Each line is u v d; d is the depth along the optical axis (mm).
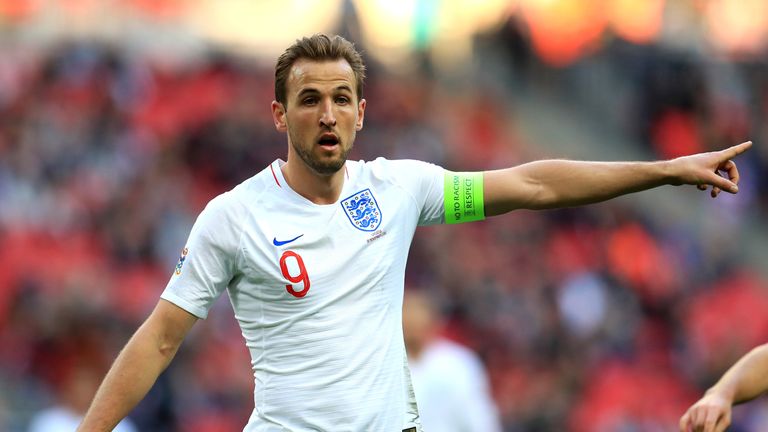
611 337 59844
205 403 45469
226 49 75125
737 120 80688
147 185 58719
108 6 73312
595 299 61062
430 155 70375
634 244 67375
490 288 58656
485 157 73250
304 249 14391
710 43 83750
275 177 14750
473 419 24844
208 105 66688
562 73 81750
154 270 53938
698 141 79812
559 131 78438
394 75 76062
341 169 14781
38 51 67000
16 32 69500
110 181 57938
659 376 59438
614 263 65812
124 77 65938
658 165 15023
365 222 14633
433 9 78500
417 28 78312
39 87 63000
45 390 44594
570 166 15211
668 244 69438
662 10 83875
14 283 50125
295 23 77938
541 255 63125
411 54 78062
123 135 62062
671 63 81625
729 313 67938
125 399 14484
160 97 66375
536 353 56656
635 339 61219
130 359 14508
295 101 14414
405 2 77625
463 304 57281
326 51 14477
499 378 54531
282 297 14344
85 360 25781
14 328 47062
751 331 67000
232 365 47500
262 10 78000
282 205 14586
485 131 76250
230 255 14516
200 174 61875
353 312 14320
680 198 73812
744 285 70312
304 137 14344
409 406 14609
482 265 60031
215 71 70062
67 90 63531
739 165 77438
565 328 59062
